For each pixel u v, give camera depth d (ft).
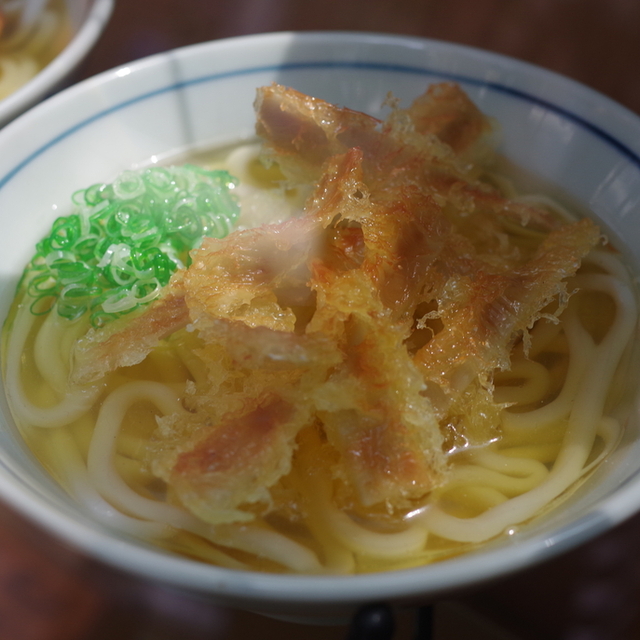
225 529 0.87
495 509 0.88
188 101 1.19
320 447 0.90
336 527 0.87
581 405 0.94
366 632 0.72
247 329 0.86
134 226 1.01
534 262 0.99
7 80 1.32
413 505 0.89
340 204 0.94
